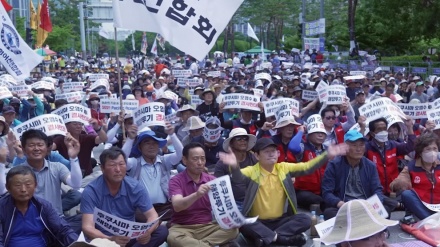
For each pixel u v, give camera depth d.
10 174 6.02
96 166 12.93
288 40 61.56
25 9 63.56
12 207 6.10
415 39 45.84
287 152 9.62
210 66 41.03
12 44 12.13
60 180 7.46
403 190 8.60
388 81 21.55
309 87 18.11
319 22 38.28
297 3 69.38
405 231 8.28
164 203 8.08
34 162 7.24
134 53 88.19
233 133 8.45
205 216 7.52
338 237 4.18
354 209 4.26
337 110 12.13
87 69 40.28
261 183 7.79
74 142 7.41
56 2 77.25
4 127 9.46
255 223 7.66
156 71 34.84
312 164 7.76
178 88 22.11
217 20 8.73
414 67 33.00
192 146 7.38
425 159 8.19
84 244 4.65
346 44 49.91
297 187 9.52
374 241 4.17
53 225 6.21
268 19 71.38
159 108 9.39
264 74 22.81
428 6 35.38
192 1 8.67
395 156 9.57
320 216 8.27
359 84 18.47
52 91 19.31
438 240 7.61
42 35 28.97
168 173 8.23
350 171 8.33
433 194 8.31
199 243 7.10
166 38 8.74
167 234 7.04
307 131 9.83
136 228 6.49
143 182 7.98
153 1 8.73
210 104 14.86
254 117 12.91
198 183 7.43
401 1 36.25
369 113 10.12
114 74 28.28
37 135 7.19
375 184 8.33
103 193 6.70
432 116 10.08
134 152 8.19
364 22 47.09
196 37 8.74
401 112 10.17
